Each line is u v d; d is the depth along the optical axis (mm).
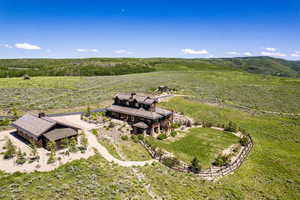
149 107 45844
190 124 50062
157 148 36125
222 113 59406
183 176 27406
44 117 35000
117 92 79062
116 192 21172
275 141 42031
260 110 64062
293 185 26734
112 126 43906
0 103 55656
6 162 25984
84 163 26984
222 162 31281
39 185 21047
